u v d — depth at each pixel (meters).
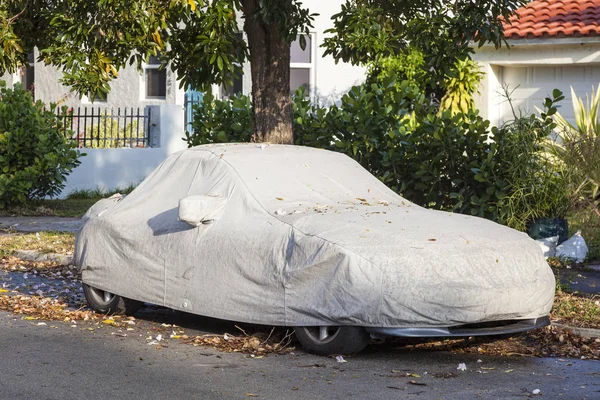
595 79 20.33
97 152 23.16
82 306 10.50
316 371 7.52
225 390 6.94
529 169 13.57
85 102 26.58
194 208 8.50
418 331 7.53
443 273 7.59
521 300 7.81
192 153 9.62
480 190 13.99
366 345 8.01
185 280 8.72
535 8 21.17
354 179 9.52
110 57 11.24
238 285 8.28
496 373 7.60
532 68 21.12
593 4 20.75
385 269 7.55
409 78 21.38
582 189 14.23
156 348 8.35
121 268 9.43
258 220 8.45
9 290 11.62
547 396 6.88
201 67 13.40
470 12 12.02
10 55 11.68
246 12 12.95
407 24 12.51
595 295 10.77
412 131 14.69
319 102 23.12
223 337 8.80
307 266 7.81
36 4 12.70
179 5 10.43
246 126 16.09
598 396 6.90
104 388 6.97
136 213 9.59
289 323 7.93
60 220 18.77
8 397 6.68
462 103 20.94
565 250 13.43
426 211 8.84
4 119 19.72
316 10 22.98
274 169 9.15
